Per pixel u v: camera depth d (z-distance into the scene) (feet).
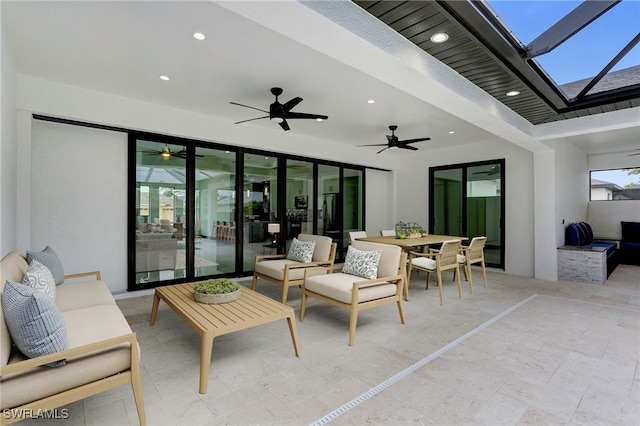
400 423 5.82
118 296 13.93
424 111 14.99
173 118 14.76
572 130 14.83
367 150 24.03
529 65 9.91
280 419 5.92
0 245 7.68
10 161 9.29
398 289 11.03
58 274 9.71
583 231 20.77
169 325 10.73
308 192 21.17
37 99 11.57
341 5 6.48
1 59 7.59
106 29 8.41
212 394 6.70
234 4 5.63
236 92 12.83
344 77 11.33
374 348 9.02
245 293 10.03
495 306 13.09
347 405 6.35
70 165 13.21
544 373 7.65
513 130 14.17
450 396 6.68
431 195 24.35
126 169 14.43
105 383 5.41
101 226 13.88
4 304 5.25
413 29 7.73
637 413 6.15
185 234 16.01
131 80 11.77
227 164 17.46
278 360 8.25
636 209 23.89
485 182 21.59
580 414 6.12
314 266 13.92
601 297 14.51
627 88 11.80
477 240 15.97
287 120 16.63
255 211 18.56
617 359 8.38
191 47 9.32
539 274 18.76
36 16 7.77
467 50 8.75
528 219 19.51
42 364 4.90
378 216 26.37
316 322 11.20
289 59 10.03
